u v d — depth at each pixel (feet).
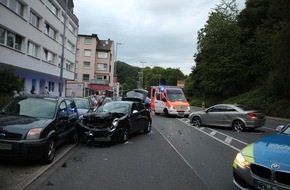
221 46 168.96
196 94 236.22
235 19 175.94
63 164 25.94
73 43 160.66
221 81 170.91
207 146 37.83
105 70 266.98
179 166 26.53
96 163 26.99
